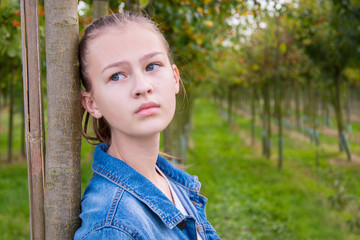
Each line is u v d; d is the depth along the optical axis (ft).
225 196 29.19
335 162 43.73
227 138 67.77
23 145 42.19
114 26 3.18
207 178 34.19
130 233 2.77
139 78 3.08
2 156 42.32
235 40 24.25
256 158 48.29
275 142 61.72
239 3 15.19
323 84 55.11
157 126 3.11
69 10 3.29
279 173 39.14
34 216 3.38
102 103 3.18
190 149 52.75
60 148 3.28
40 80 3.37
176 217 3.23
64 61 3.27
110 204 2.95
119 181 3.21
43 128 3.41
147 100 3.07
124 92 3.09
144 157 3.48
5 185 28.02
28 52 3.32
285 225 22.67
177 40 17.19
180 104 5.27
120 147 3.48
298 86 67.82
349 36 39.14
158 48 3.23
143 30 3.22
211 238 4.19
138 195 3.17
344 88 63.05
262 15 17.22
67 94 3.29
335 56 43.11
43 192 3.40
